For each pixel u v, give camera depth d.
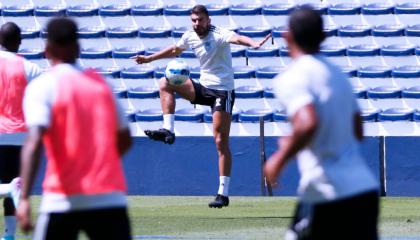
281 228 35.41
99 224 16.33
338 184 15.80
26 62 28.70
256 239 32.09
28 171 16.09
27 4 73.44
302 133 15.34
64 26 16.88
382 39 68.25
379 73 65.31
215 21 71.00
